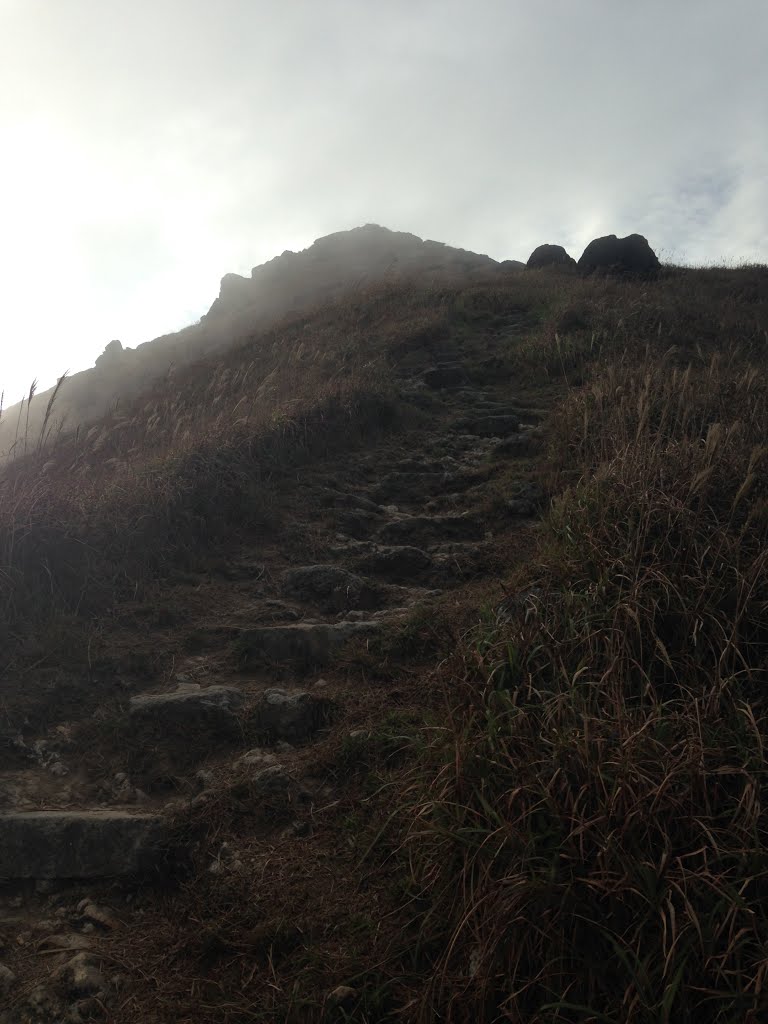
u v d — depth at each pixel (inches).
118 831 112.4
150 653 162.9
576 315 455.2
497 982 81.6
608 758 94.6
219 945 96.3
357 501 256.5
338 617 186.4
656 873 82.0
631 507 147.6
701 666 114.3
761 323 474.9
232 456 259.1
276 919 98.0
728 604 123.9
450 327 505.4
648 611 122.5
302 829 115.6
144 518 207.2
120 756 132.4
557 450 262.1
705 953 76.0
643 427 209.0
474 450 311.7
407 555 210.8
